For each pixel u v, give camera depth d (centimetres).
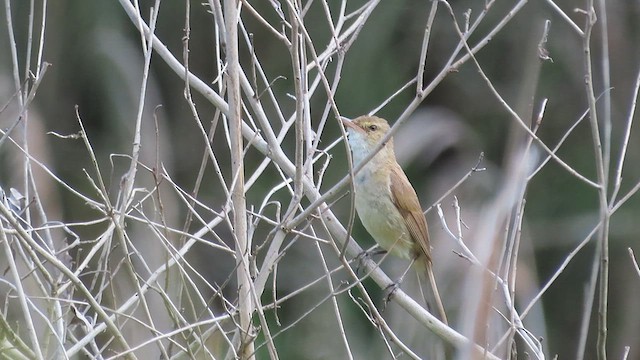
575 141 1834
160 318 1090
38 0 1884
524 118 641
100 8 1922
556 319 1788
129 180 703
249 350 714
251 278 731
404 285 1322
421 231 1000
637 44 1842
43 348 716
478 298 516
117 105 1869
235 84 735
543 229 1783
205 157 731
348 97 1812
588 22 635
